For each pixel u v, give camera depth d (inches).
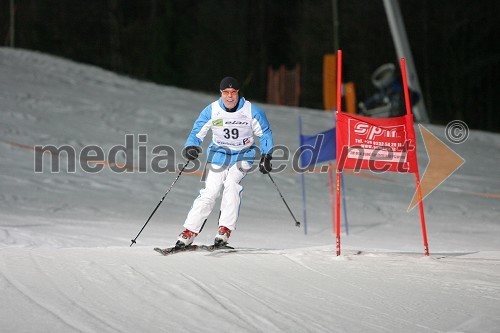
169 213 807.1
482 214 952.9
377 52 2837.1
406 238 725.9
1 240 513.0
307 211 903.7
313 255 450.3
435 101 2819.9
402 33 1875.0
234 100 445.4
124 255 417.1
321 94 2915.8
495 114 2760.8
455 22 2748.5
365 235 741.9
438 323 302.0
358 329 288.8
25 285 326.0
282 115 1722.4
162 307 302.7
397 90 1769.2
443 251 566.6
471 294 354.3
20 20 2832.2
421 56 2795.3
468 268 419.2
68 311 289.3
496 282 381.7
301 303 323.9
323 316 304.7
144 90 1851.6
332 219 855.7
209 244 556.1
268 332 276.8
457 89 2778.1
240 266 398.6
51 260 383.9
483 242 700.7
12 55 1983.3
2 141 1131.9
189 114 1594.5
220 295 327.9
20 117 1321.4
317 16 2910.9
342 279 379.9
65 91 1638.8
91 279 344.8
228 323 285.0
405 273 401.7
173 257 419.2
